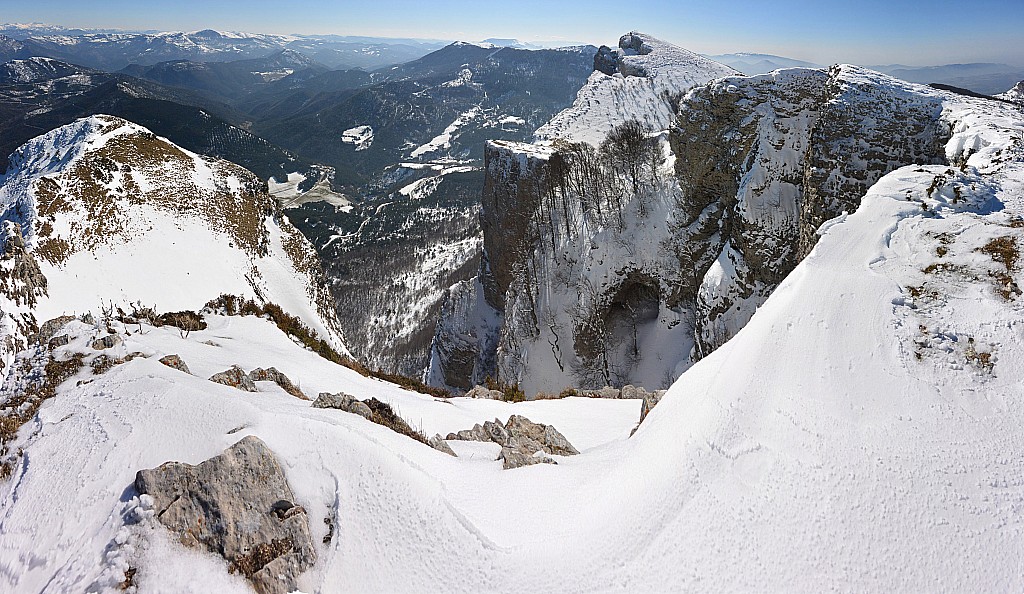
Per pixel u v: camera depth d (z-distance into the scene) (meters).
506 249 64.94
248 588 8.96
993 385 10.50
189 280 47.31
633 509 9.90
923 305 12.58
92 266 41.66
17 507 10.41
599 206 57.88
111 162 55.38
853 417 10.29
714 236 48.59
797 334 12.16
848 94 33.03
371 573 9.23
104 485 10.41
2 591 9.05
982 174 19.19
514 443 15.18
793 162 40.75
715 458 10.23
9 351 26.69
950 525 8.45
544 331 55.81
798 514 9.00
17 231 35.88
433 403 21.53
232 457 10.34
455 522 9.85
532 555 9.36
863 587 8.04
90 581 8.75
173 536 9.41
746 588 8.35
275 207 75.62
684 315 51.53
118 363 16.28
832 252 14.95
